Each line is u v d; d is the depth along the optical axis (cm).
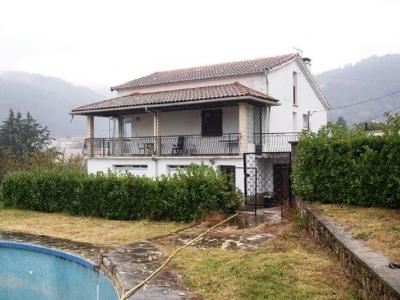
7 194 1870
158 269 786
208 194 1384
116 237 1184
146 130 2483
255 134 2172
